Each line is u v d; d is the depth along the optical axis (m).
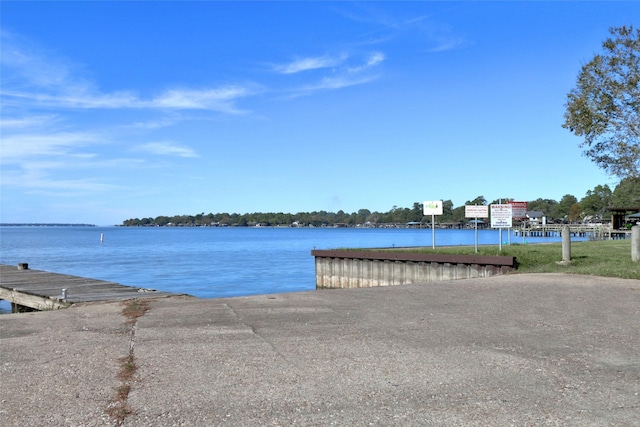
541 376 4.92
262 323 7.40
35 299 14.90
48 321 7.74
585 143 23.86
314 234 170.38
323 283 26.84
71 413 3.99
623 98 22.72
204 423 3.79
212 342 6.26
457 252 21.67
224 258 54.94
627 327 7.14
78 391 4.49
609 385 4.67
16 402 4.23
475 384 4.68
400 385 4.64
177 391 4.48
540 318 7.79
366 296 10.08
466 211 21.58
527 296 9.97
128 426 3.74
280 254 61.94
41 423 3.81
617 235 60.44
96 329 7.09
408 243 82.12
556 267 15.75
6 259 53.09
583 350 5.89
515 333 6.76
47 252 67.06
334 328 7.05
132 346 6.08
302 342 6.24
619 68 22.64
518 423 3.80
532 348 5.97
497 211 21.22
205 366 5.22
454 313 8.20
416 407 4.11
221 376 4.90
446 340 6.35
